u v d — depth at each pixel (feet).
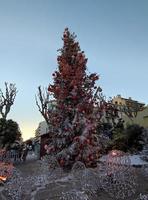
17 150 102.83
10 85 140.26
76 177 54.65
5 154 94.73
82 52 74.13
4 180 54.24
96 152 67.67
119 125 118.73
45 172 64.59
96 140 70.13
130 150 98.02
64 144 69.77
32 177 58.13
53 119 71.56
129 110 157.48
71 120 70.33
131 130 105.40
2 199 48.85
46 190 51.16
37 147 118.11
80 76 71.00
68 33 75.87
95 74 72.79
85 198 46.85
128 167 55.62
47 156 71.10
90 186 51.06
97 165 65.87
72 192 48.06
